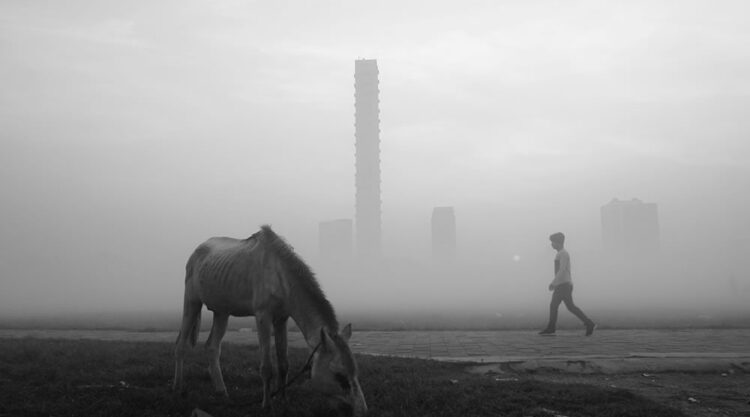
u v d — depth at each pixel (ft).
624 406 22.36
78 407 22.56
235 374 28.94
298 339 50.57
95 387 25.99
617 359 33.12
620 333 54.19
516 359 33.50
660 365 32.19
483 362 32.76
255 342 48.08
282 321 23.52
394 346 44.06
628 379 29.81
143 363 32.83
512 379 28.84
